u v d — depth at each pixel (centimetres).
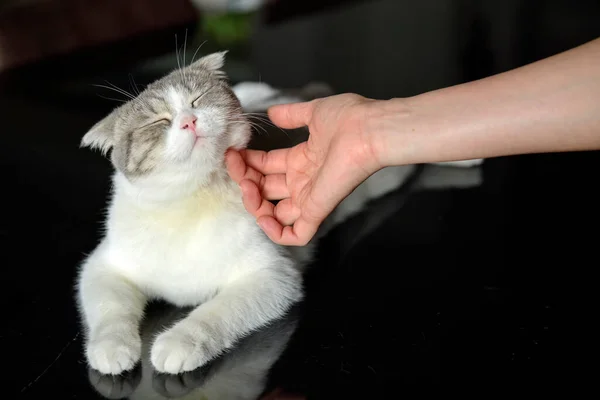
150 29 164
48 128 123
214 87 83
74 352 73
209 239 78
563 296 77
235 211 80
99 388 68
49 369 71
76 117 127
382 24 184
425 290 80
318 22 188
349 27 183
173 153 76
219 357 71
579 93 65
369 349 72
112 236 80
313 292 81
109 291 76
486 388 67
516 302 77
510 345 71
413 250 87
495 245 87
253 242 79
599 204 94
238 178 78
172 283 79
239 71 151
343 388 67
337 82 143
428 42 166
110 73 147
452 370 69
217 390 68
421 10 193
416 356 71
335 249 88
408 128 70
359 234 91
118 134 81
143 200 79
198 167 77
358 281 82
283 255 82
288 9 199
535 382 67
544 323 74
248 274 80
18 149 115
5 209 99
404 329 74
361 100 74
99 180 106
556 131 66
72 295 81
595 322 73
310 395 67
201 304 77
